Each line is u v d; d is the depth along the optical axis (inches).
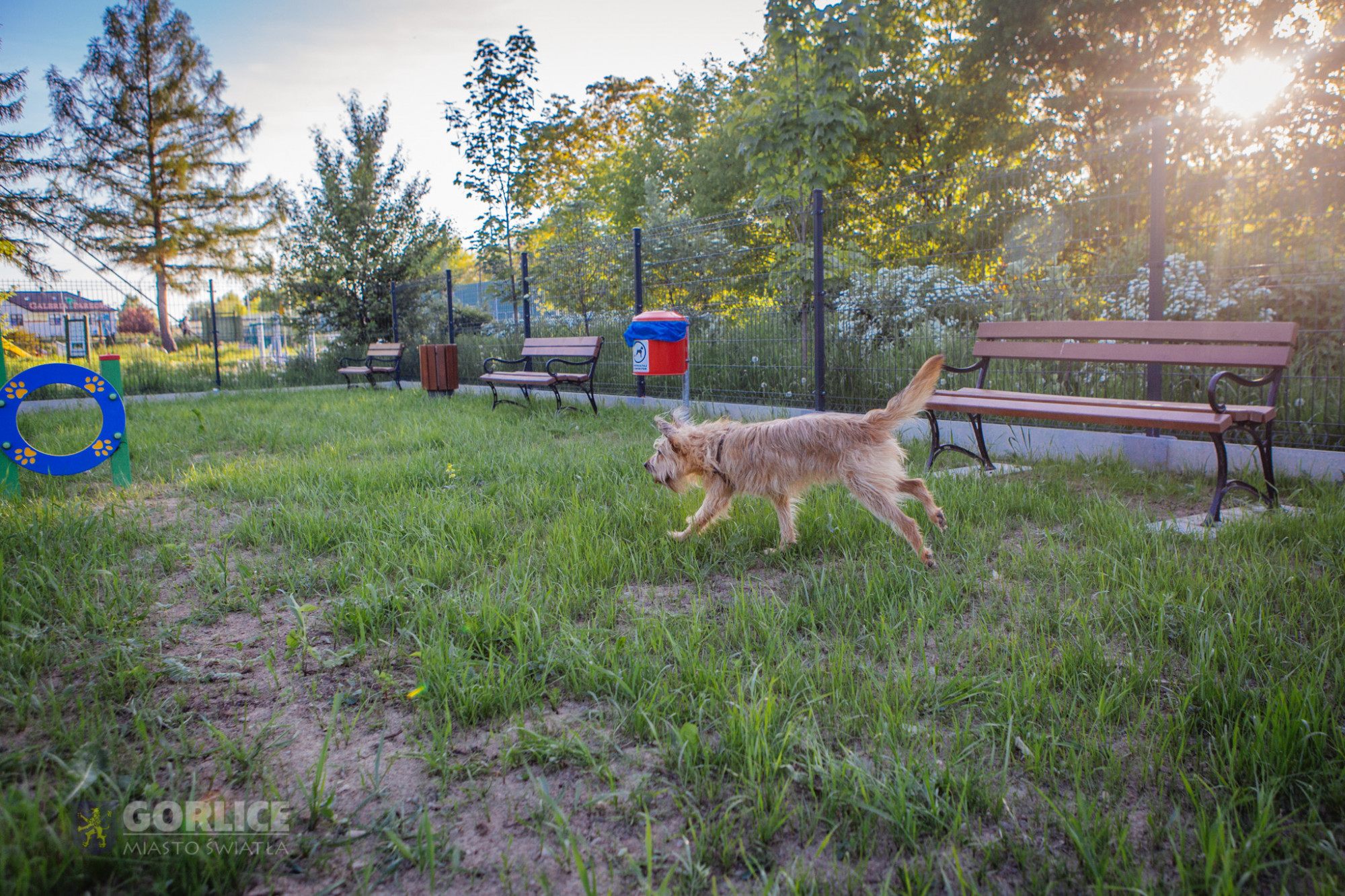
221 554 152.4
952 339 282.2
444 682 95.2
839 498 182.9
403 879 65.4
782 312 332.8
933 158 837.8
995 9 712.4
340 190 722.8
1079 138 717.9
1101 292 251.0
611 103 1058.7
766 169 365.1
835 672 95.8
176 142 1102.4
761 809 71.6
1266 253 240.5
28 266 962.1
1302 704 80.7
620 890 63.7
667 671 99.0
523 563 140.5
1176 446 216.4
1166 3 647.8
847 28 325.7
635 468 220.4
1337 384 206.8
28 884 58.7
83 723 83.6
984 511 171.3
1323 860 64.2
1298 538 143.9
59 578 130.5
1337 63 538.9
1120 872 62.4
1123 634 108.4
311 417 374.0
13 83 958.4
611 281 505.4
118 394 214.8
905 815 69.6
